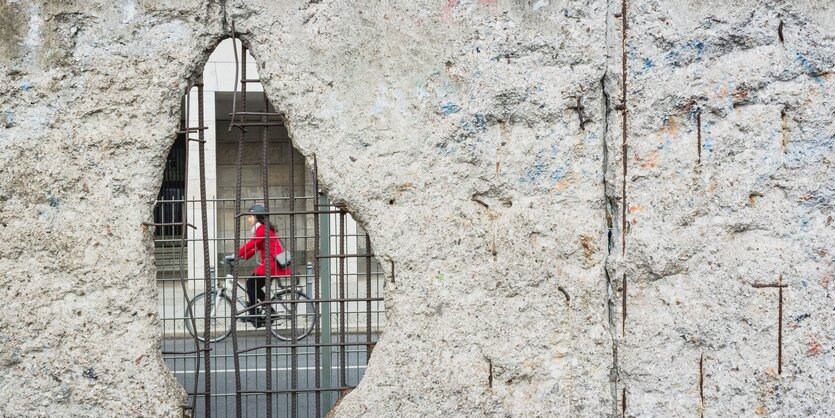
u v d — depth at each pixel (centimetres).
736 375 387
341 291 392
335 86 380
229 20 375
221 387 650
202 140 386
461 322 384
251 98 1101
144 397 370
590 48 386
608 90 388
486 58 384
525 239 386
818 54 384
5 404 365
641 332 386
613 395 392
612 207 392
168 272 802
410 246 382
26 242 365
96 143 368
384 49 381
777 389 386
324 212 390
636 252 385
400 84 382
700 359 387
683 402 387
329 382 503
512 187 386
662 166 386
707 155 386
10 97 364
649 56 384
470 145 384
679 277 387
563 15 385
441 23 382
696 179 386
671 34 383
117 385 370
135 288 370
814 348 387
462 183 384
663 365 387
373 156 381
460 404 384
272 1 377
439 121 383
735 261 386
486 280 385
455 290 384
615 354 390
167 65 371
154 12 370
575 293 388
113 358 369
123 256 369
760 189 386
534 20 384
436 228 383
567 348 389
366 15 380
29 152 365
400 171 382
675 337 387
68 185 367
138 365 370
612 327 391
